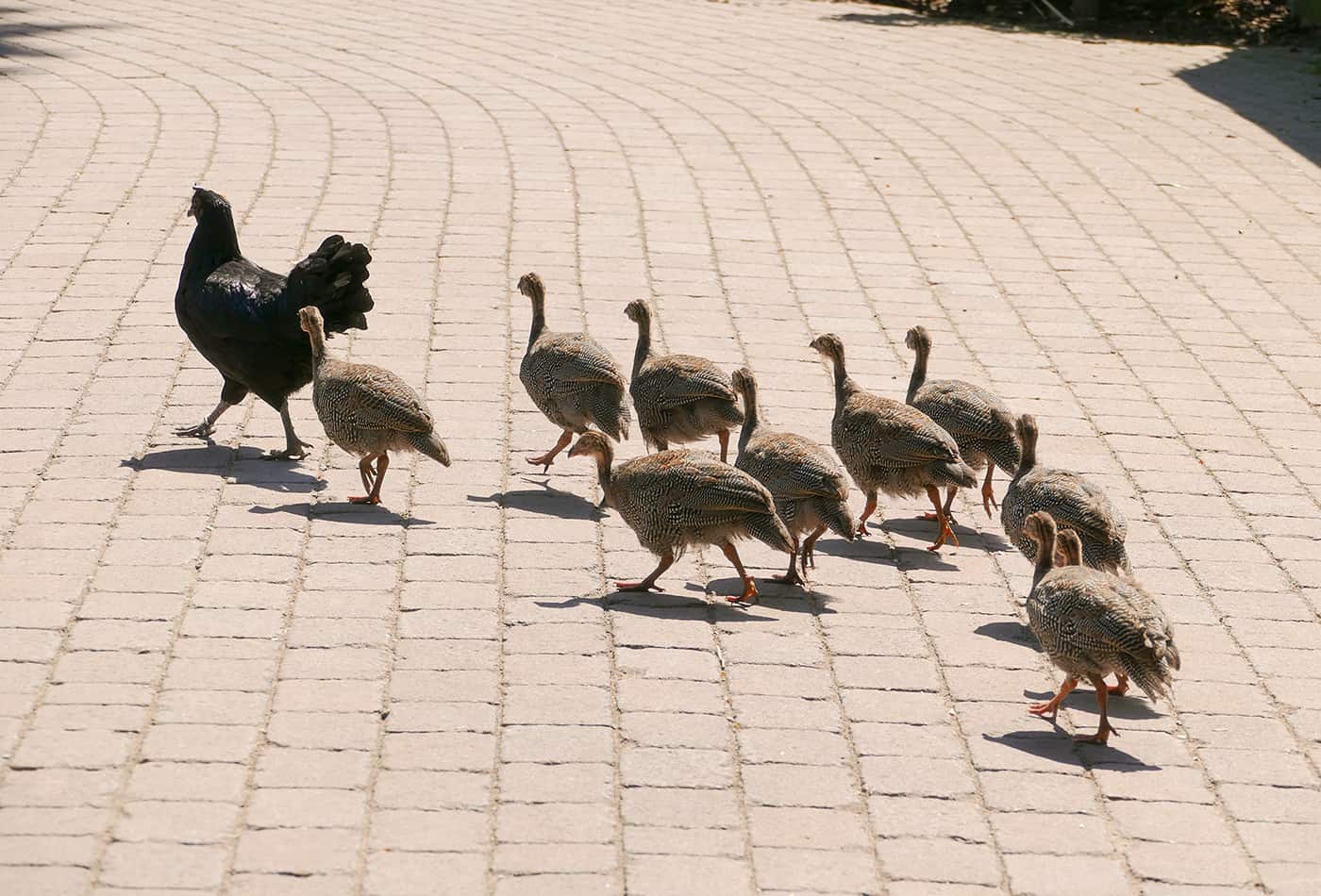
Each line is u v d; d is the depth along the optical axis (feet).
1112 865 21.06
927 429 29.86
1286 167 57.62
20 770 21.68
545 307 41.73
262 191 49.78
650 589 28.37
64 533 28.86
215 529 29.40
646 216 49.55
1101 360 40.57
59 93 60.49
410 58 69.26
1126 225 51.03
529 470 33.17
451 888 19.74
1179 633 27.63
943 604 28.43
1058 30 80.59
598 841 20.89
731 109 62.44
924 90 66.95
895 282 45.29
